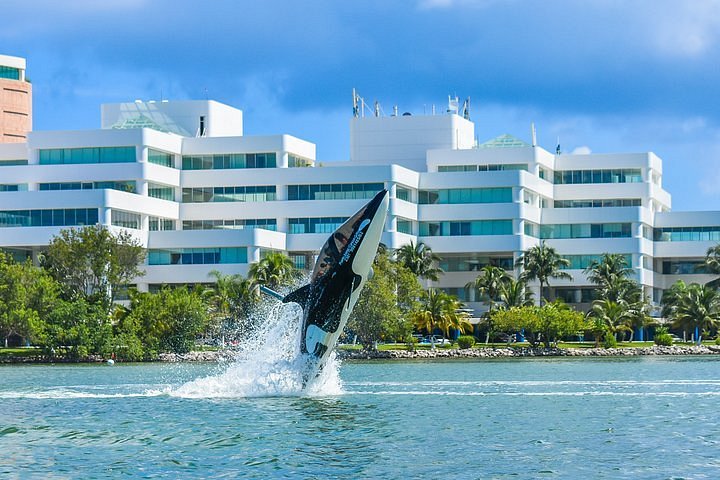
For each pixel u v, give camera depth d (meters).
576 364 111.44
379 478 39.06
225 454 43.84
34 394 67.94
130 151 160.88
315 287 60.25
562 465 41.31
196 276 154.75
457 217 166.00
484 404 61.06
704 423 52.91
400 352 129.38
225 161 168.62
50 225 151.88
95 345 121.69
